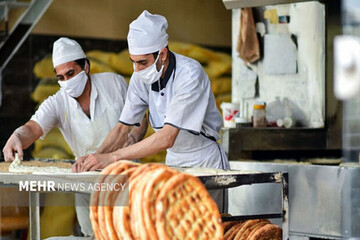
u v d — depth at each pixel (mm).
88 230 4094
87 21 5973
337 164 4605
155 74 3154
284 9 5012
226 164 3564
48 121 3932
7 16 5266
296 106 5016
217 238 1981
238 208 4410
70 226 5004
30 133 3842
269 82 5117
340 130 4930
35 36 5746
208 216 1986
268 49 5105
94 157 2908
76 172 2861
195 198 1987
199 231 1965
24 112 5758
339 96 6891
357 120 6961
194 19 6617
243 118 4906
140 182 1967
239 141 4617
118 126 3570
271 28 5082
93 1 5996
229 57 6871
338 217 4031
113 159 2941
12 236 3740
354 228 3980
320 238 4227
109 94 3963
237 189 4406
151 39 3066
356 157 6895
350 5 6656
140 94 3514
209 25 6730
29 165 3281
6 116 5680
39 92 5801
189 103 3131
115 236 2021
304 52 4961
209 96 3309
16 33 5371
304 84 4977
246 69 5207
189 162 3482
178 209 1958
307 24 4938
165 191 1911
